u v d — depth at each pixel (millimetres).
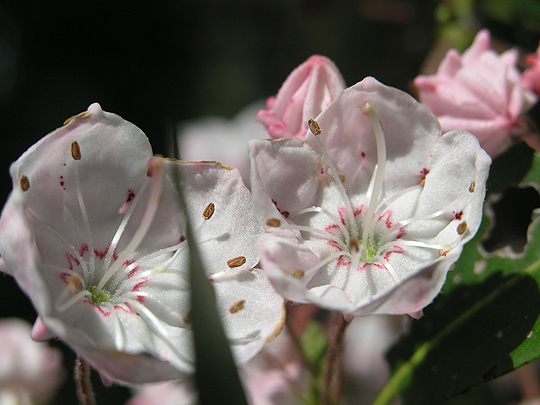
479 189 89
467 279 104
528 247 102
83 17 225
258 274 93
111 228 97
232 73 217
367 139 98
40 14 225
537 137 112
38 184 91
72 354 153
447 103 114
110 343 89
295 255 92
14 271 85
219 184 95
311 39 189
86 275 95
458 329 102
